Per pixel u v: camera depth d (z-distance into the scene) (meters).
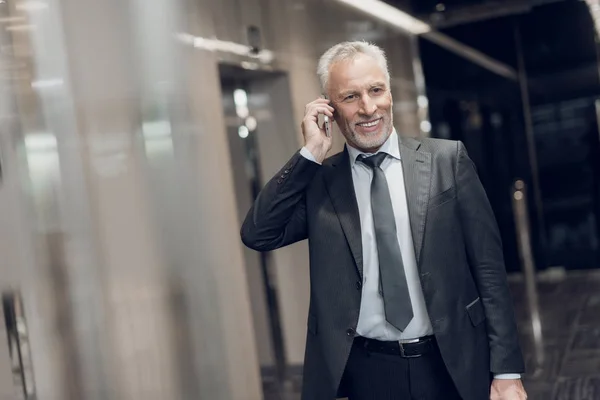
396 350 2.76
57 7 4.31
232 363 5.01
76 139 4.32
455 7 9.69
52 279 4.26
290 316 6.60
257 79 6.49
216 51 5.29
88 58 4.38
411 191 2.73
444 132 11.31
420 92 10.85
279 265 6.61
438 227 2.71
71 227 4.30
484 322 2.79
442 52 11.17
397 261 2.71
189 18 4.93
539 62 10.96
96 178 4.37
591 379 5.90
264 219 2.83
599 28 10.71
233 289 5.12
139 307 4.48
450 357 2.69
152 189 4.55
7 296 4.17
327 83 2.72
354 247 2.75
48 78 4.28
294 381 6.36
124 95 4.47
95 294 4.34
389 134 2.72
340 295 2.76
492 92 11.16
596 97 10.81
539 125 11.06
